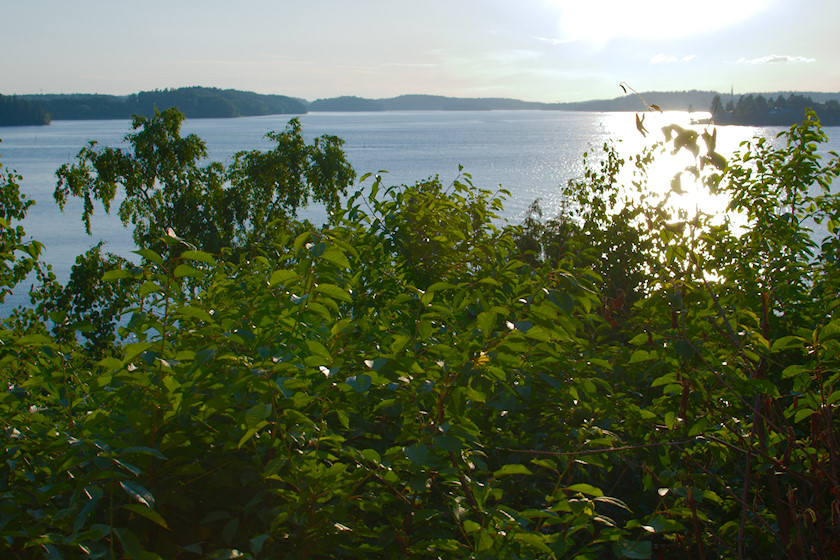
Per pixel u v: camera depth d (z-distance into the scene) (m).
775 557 2.44
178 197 39.84
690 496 2.14
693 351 2.37
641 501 2.82
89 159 38.78
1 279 5.75
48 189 175.00
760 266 3.53
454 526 2.18
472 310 2.73
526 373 2.54
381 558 2.30
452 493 2.33
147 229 38.69
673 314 2.69
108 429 2.03
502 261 3.92
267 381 1.94
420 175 162.50
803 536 2.36
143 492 1.63
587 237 6.57
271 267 2.83
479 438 2.89
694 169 2.34
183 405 1.95
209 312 2.55
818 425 2.49
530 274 3.28
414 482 2.02
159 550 1.98
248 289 2.83
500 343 2.17
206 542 2.14
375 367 1.97
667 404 2.76
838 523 2.21
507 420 3.05
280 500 2.14
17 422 2.33
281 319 2.19
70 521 1.72
